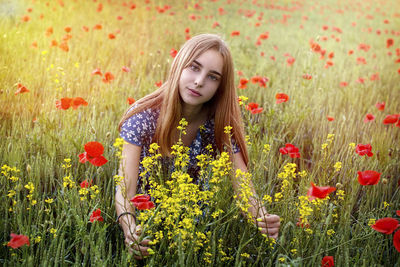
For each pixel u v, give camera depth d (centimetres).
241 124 197
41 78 341
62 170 211
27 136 232
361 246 175
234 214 161
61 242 141
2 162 197
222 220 172
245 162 200
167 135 183
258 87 390
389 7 1600
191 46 172
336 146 285
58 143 229
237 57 492
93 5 802
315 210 174
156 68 432
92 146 146
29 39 453
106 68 407
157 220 136
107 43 507
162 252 152
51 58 384
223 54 173
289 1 1480
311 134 316
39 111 283
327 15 1279
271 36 771
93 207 162
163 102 182
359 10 1448
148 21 717
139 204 132
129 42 535
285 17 951
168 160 192
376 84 486
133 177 176
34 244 151
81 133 236
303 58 509
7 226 163
